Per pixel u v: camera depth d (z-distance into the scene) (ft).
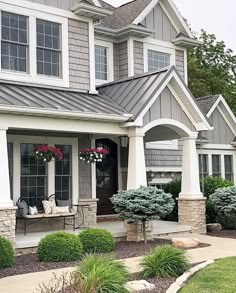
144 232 40.24
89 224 47.24
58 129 38.99
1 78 42.11
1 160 35.01
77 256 32.78
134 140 42.70
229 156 69.82
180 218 48.93
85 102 43.24
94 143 49.34
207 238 44.34
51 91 44.52
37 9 44.98
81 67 47.98
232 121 69.41
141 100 43.19
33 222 43.27
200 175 64.95
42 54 45.34
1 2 42.55
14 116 36.24
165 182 59.72
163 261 26.68
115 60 58.08
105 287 20.66
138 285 23.68
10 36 43.21
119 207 39.75
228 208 48.14
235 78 112.37
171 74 44.47
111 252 35.60
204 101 69.46
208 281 24.80
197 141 61.93
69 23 47.44
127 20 57.16
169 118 45.52
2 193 34.63
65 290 22.18
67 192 46.37
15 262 32.14
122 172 55.83
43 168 44.73
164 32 61.16
